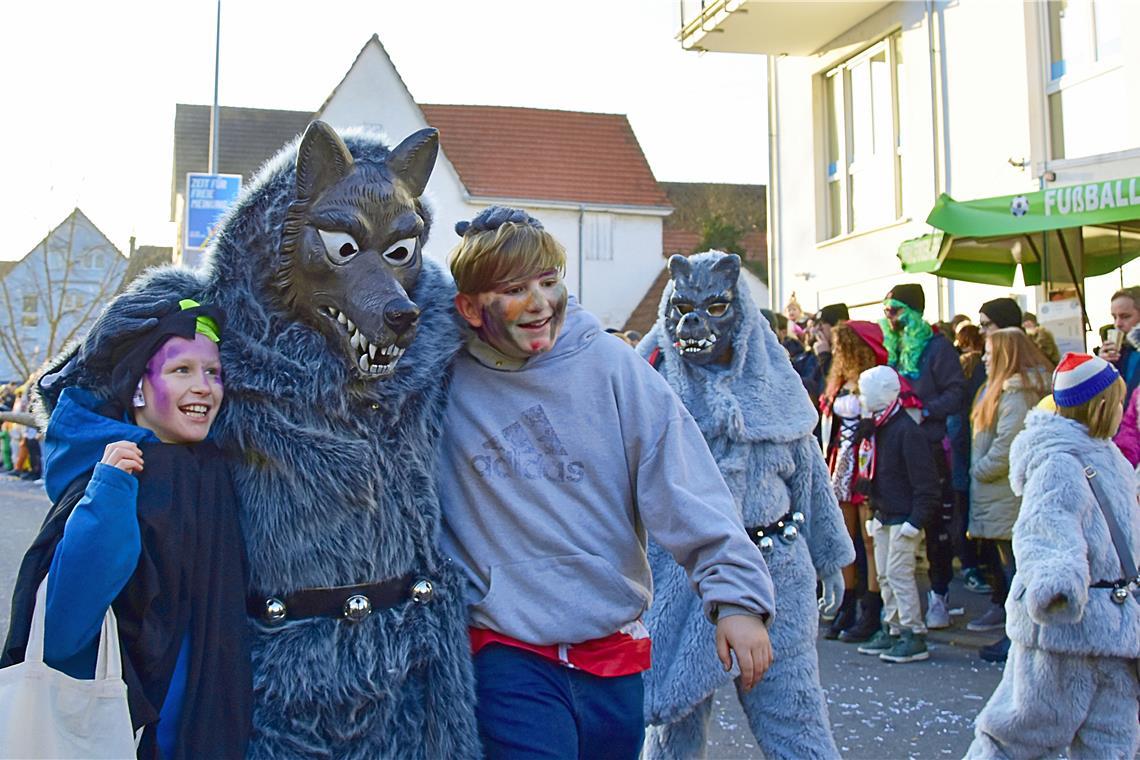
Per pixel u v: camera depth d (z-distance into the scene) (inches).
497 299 87.5
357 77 1109.7
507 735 85.3
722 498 91.4
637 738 91.4
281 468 77.5
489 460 89.7
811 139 495.2
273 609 77.8
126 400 76.7
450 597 84.4
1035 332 256.1
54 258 850.1
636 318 1202.6
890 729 181.6
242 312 80.4
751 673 85.1
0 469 794.8
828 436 259.3
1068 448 132.3
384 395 81.1
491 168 1213.7
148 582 73.3
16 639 72.6
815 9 439.2
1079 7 340.2
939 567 260.2
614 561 90.9
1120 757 129.6
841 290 471.5
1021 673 133.6
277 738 76.4
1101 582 129.7
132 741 72.8
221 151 1339.8
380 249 80.7
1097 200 239.9
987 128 374.3
